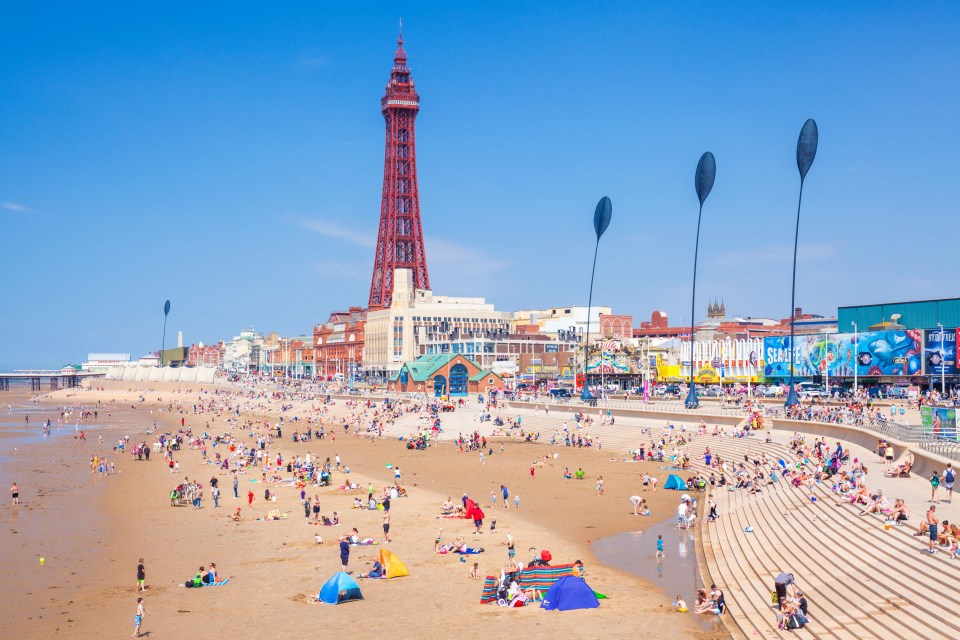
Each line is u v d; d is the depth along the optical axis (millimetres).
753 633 38312
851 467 63906
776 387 147000
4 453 124562
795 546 49312
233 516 71500
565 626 41812
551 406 149125
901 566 40062
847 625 36156
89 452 125688
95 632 42688
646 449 102750
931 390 128875
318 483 89625
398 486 81500
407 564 54719
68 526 68688
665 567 52594
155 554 58812
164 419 198625
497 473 96062
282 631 42312
